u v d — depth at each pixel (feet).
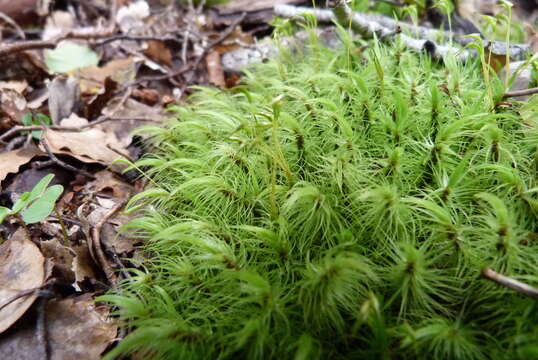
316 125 0.52
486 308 0.40
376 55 0.53
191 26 0.83
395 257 0.40
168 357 0.39
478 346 0.38
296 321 0.40
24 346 0.41
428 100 0.50
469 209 0.44
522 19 0.76
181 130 0.57
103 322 0.43
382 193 0.40
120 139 0.62
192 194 0.47
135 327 0.44
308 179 0.49
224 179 0.48
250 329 0.37
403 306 0.41
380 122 0.51
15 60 0.70
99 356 0.41
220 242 0.42
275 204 0.43
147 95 0.71
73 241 0.50
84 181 0.56
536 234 0.41
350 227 0.44
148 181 0.57
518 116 0.51
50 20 0.86
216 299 0.42
